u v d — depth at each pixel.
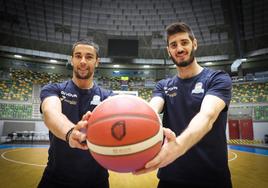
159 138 1.12
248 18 20.14
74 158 1.99
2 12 19.47
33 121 16.73
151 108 1.19
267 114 16.61
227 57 20.38
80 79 2.16
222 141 1.81
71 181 1.96
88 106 2.18
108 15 22.67
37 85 18.88
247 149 13.73
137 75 22.48
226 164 1.80
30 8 20.55
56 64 21.34
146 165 1.07
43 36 21.00
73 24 22.09
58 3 21.52
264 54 18.78
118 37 22.75
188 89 1.95
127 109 1.09
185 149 1.13
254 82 18.42
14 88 17.91
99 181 2.06
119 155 1.03
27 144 15.15
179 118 1.92
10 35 19.84
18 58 20.14
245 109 17.48
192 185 1.78
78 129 1.22
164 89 2.14
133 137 1.03
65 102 2.10
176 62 1.92
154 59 21.77
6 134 15.91
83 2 22.23
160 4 22.61
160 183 1.97
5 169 6.89
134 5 22.77
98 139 1.07
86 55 2.11
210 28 21.73
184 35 1.87
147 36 22.69
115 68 22.64
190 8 22.12
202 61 21.14
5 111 16.66
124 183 5.45
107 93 2.34
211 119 1.35
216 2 21.20
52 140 2.09
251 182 5.55
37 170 6.78
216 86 1.68
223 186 1.74
